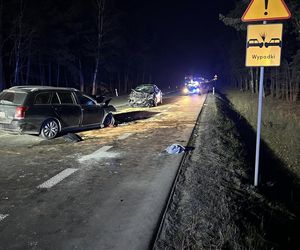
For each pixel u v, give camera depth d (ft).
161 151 29.19
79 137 34.65
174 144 29.53
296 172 33.06
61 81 140.05
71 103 37.19
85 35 116.98
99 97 44.60
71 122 36.83
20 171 23.11
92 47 118.32
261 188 22.40
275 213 19.45
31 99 32.76
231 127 47.03
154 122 47.91
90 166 24.47
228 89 207.51
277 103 90.99
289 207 22.07
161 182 20.88
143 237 14.01
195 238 14.11
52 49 103.40
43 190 19.40
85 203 17.52
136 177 21.89
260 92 20.43
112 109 43.47
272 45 18.80
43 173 22.68
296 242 16.80
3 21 87.04
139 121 49.08
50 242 13.56
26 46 95.09
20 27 87.45
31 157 26.99
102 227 14.85
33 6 91.97
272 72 110.73
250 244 14.15
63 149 29.89
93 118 40.09
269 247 14.80
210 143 32.71
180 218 15.85
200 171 23.29
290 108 78.02
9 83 105.50
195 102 85.56
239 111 78.23
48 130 34.22
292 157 37.40
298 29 69.15
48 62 121.19
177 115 56.29
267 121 59.21
